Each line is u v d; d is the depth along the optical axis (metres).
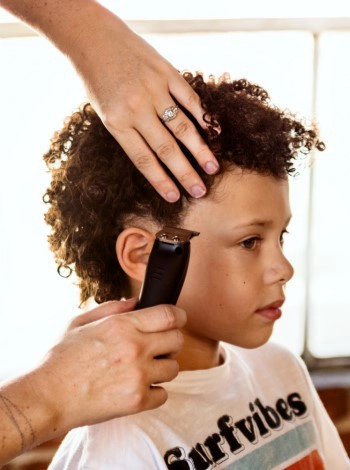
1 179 1.28
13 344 1.34
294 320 1.45
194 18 1.29
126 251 0.76
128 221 0.77
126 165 0.76
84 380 0.61
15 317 1.33
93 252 0.81
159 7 1.27
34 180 1.29
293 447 0.85
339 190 1.39
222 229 0.74
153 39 1.29
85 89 0.72
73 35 0.73
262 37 1.31
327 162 1.37
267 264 0.75
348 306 1.45
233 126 0.74
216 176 0.73
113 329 0.62
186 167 0.69
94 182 0.78
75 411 0.61
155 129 0.69
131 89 0.69
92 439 0.73
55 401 0.60
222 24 1.29
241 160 0.73
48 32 0.76
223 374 0.82
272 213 0.75
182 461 0.74
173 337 0.64
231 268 0.75
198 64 1.31
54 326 1.35
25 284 1.32
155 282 0.63
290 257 1.41
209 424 0.78
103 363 0.61
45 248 1.31
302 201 1.39
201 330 0.77
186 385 0.78
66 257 0.85
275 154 0.75
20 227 1.30
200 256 0.74
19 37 1.24
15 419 0.58
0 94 1.26
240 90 0.82
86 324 0.65
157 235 0.63
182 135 0.70
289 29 1.31
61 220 0.84
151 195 0.75
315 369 1.47
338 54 1.33
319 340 1.46
